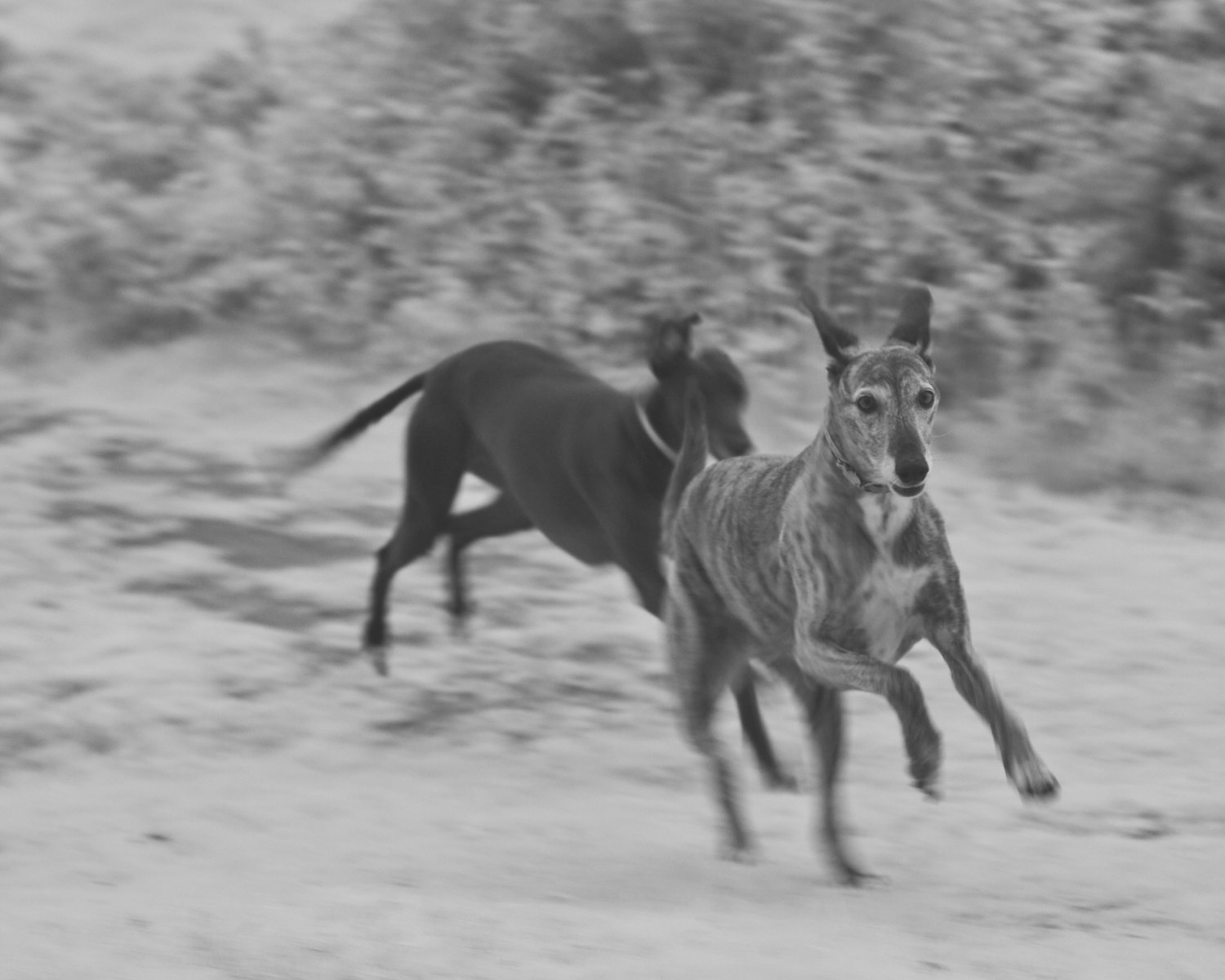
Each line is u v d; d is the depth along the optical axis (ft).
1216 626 42.83
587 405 36.45
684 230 63.10
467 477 52.37
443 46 73.05
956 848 28.48
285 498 51.52
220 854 27.96
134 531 48.01
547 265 63.16
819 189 62.85
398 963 18.85
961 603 24.04
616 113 67.62
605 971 18.54
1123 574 46.88
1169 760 34.40
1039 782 22.74
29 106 77.97
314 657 40.34
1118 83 67.00
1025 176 64.44
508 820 30.32
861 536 23.68
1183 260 61.87
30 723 35.94
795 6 67.92
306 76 76.95
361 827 29.86
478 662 40.55
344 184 67.82
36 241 68.18
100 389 61.82
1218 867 26.76
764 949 19.89
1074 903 24.49
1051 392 57.26
